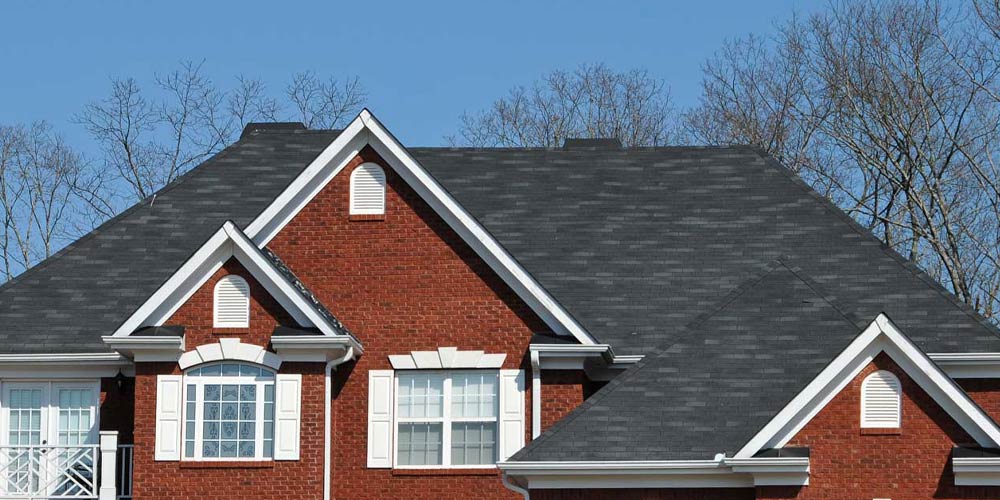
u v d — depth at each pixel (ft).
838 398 94.89
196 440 104.27
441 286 109.09
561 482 96.99
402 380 108.47
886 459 94.02
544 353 104.99
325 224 110.83
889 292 112.98
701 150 129.08
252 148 129.59
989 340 107.34
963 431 93.91
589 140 131.23
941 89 177.17
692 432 97.50
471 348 107.96
